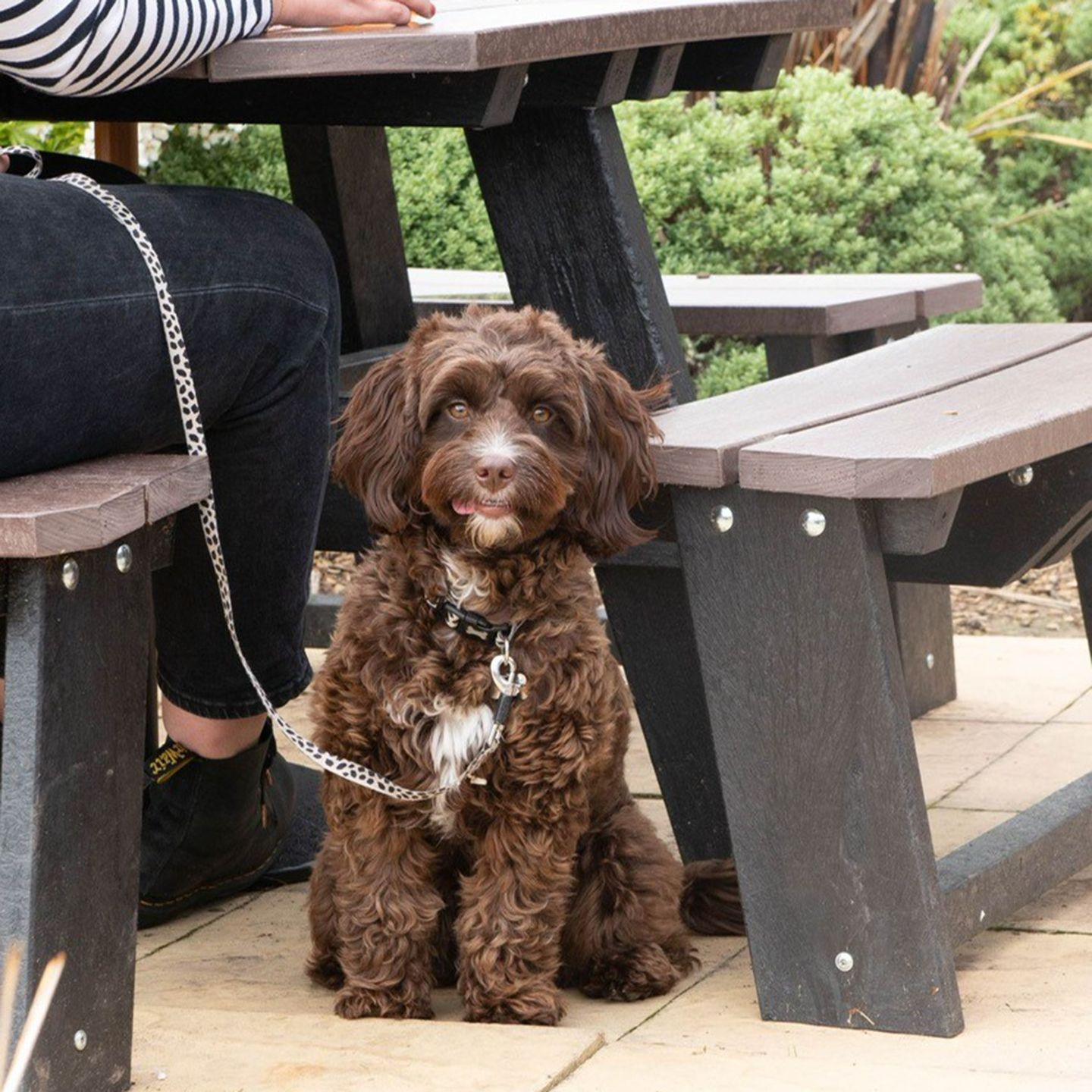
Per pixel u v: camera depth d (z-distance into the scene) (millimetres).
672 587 3152
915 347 3578
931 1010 2559
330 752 2703
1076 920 3133
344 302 4254
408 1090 2305
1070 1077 2381
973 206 7383
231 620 2652
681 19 3053
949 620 4664
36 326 2344
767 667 2621
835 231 7094
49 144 5914
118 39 2463
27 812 2111
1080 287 8328
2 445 2369
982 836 3031
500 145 3184
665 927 2863
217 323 2633
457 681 2605
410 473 2676
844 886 2604
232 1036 2539
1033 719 4520
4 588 2123
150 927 3207
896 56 8531
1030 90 8398
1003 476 2922
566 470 2625
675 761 3270
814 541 2553
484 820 2717
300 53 2662
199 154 6441
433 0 3469
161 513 2275
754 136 7184
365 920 2697
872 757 2559
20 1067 1611
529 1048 2471
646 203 6879
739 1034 2615
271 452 2850
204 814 3135
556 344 2709
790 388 3166
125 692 2305
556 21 2746
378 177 4258
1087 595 3518
